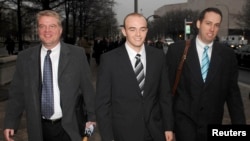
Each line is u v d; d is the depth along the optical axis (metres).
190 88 3.54
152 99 3.30
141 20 3.20
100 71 3.32
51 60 3.45
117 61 3.26
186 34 29.97
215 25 3.46
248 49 24.73
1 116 7.57
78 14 46.03
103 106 3.29
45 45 3.44
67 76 3.43
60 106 3.43
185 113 3.57
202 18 3.50
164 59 3.40
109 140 3.26
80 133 3.57
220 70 3.51
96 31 61.19
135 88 3.23
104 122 3.27
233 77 3.63
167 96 3.40
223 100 3.62
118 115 3.27
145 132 3.26
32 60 3.44
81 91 3.64
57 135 3.46
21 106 3.61
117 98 3.26
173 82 3.69
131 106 3.23
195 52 3.55
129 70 3.24
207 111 3.51
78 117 3.56
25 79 3.45
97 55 23.03
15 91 3.57
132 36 3.20
